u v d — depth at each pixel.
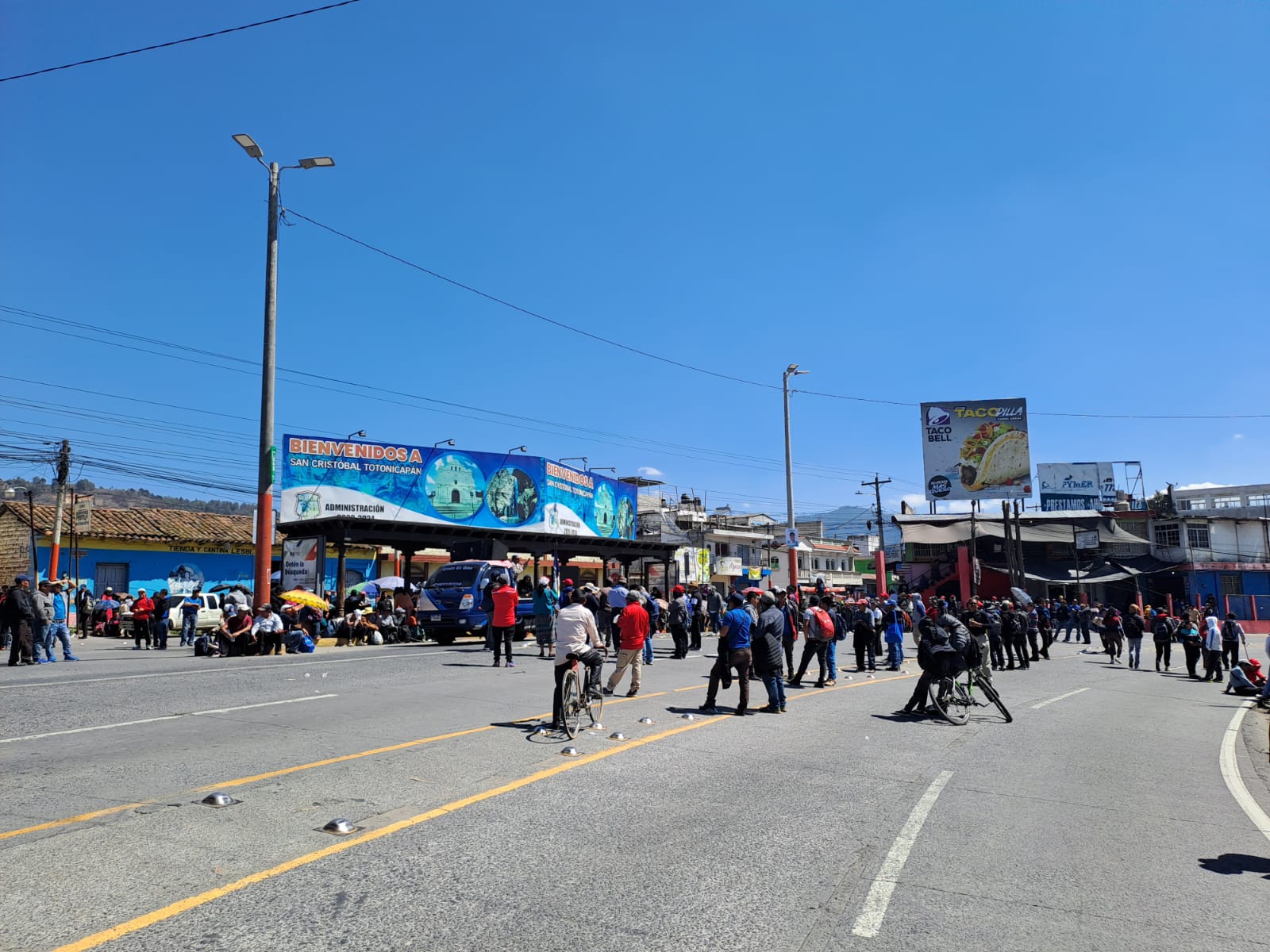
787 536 38.81
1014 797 8.14
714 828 6.58
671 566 55.19
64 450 31.22
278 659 18.64
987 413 46.78
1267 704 17.86
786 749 9.96
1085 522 51.81
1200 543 50.62
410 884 5.16
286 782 7.41
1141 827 7.32
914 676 19.75
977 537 51.91
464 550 29.86
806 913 4.98
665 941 4.50
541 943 4.40
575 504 40.00
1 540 34.28
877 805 7.54
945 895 5.39
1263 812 8.18
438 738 9.64
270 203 23.81
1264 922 5.17
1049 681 21.34
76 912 4.55
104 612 29.59
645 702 13.35
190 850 5.58
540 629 19.89
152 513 37.78
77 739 9.11
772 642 12.83
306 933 4.40
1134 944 4.75
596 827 6.47
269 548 22.95
